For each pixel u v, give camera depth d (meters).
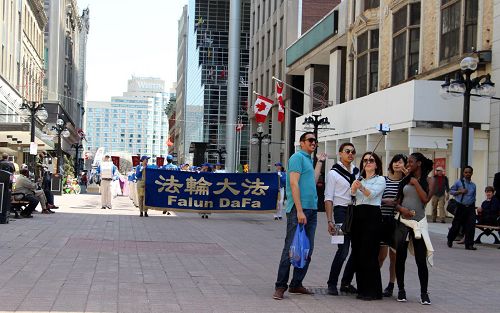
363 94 32.06
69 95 88.81
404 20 27.38
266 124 61.66
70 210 23.02
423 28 26.03
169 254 11.80
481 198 22.03
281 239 15.56
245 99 89.50
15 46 45.31
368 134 25.88
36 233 14.20
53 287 8.00
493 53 21.14
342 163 8.41
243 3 89.38
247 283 8.97
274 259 11.73
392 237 8.20
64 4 79.06
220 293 8.09
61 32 76.19
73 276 8.86
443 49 24.36
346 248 8.34
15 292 7.58
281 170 22.66
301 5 50.91
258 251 12.92
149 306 7.10
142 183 21.64
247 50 89.94
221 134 99.75
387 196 8.30
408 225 8.06
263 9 61.66
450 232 15.20
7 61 42.41
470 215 14.90
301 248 7.78
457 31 23.36
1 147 34.53
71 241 12.97
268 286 8.79
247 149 87.50
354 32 33.03
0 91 39.12
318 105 41.78
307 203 7.97
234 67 89.31
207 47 101.12
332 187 8.26
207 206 21.95
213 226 18.70
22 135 32.97
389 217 8.27
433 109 21.58
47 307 6.85
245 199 22.06
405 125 22.09
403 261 8.13
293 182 7.81
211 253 12.28
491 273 10.91
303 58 43.44
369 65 31.27
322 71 43.44
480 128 21.66
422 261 8.00
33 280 8.43
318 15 51.16
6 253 10.81
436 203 22.30
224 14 101.62
